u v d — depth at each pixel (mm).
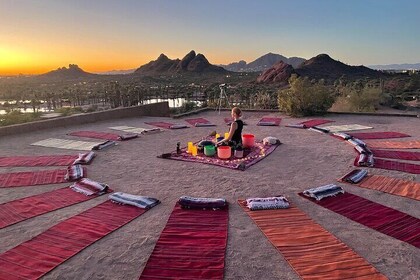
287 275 3066
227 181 5676
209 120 13062
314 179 5723
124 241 3693
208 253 3428
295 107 13656
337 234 3809
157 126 11602
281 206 4520
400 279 2988
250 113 15039
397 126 10734
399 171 6074
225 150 6922
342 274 3057
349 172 5965
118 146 8461
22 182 5691
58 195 5082
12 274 3105
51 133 10203
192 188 5359
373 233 3828
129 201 4676
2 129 9625
